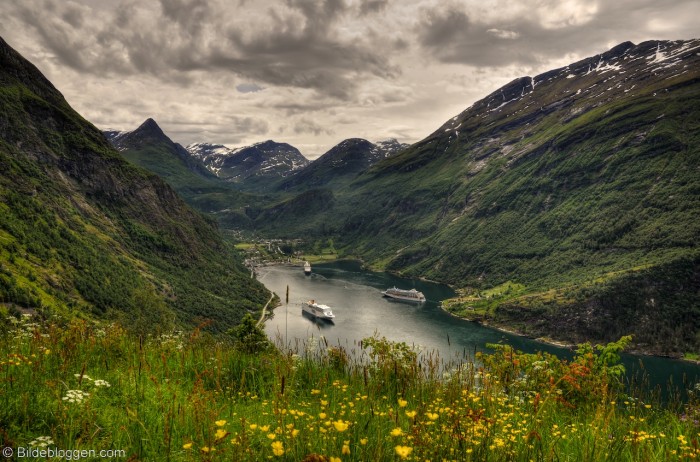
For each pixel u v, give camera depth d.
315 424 6.48
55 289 149.25
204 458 5.18
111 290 171.50
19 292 124.88
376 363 10.47
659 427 7.71
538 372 10.94
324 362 11.18
